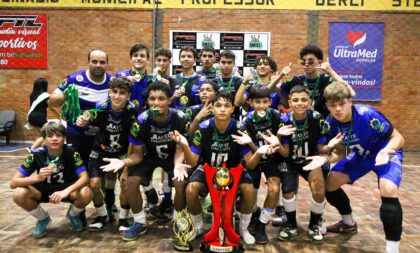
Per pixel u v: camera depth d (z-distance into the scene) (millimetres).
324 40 7660
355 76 7691
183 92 3543
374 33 7594
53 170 2863
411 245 2777
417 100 7672
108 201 3277
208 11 7676
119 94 2883
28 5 7789
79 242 2785
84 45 7828
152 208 3355
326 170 2990
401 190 4562
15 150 7141
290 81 3537
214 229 2588
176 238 2885
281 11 7629
